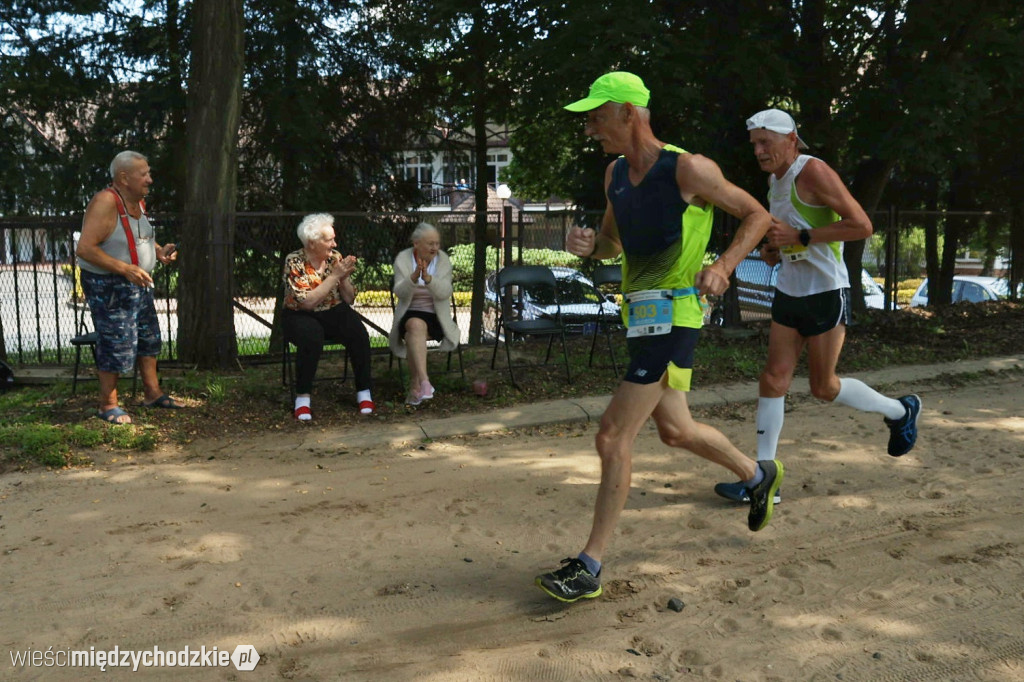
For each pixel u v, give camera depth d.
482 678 3.15
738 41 10.76
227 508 4.96
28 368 8.17
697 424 4.13
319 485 5.37
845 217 4.45
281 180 14.45
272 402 7.05
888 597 3.78
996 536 4.43
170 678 3.17
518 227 9.88
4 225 8.40
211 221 8.20
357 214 9.04
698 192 3.52
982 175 14.85
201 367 8.25
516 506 4.98
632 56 10.08
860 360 8.70
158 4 13.48
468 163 16.12
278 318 8.89
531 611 3.68
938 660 3.26
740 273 10.28
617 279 8.29
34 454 5.83
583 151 13.48
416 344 7.07
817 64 11.98
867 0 11.39
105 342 6.25
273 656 3.33
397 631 3.52
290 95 13.57
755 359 8.67
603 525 3.71
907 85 10.95
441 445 6.28
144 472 5.64
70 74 13.55
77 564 4.18
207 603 3.77
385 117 14.83
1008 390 7.80
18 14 13.27
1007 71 10.97
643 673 3.18
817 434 6.38
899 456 5.49
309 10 13.64
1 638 3.48
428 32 11.93
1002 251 15.85
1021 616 3.60
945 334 10.16
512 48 11.37
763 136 4.59
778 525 4.62
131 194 6.27
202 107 8.41
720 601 3.76
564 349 7.87
